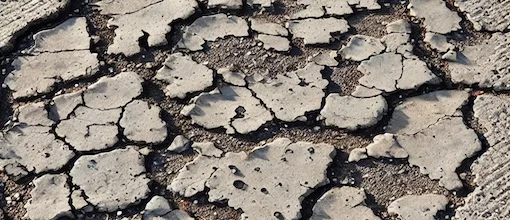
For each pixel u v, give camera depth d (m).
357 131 1.77
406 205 1.67
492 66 1.86
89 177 1.70
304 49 1.90
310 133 1.77
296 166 1.72
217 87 1.83
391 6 1.97
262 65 1.87
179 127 1.78
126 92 1.82
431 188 1.69
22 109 1.80
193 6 1.96
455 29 1.93
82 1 1.98
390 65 1.87
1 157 1.73
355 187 1.69
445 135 1.76
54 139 1.76
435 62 1.88
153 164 1.73
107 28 1.93
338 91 1.83
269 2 1.98
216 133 1.77
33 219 1.65
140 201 1.68
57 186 1.69
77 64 1.87
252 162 1.72
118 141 1.75
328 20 1.95
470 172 1.71
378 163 1.72
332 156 1.73
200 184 1.69
